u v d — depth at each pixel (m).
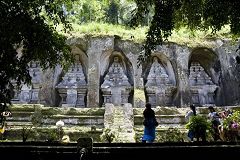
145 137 12.09
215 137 14.02
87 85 28.64
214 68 30.62
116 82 29.52
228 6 10.25
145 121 12.31
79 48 29.64
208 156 7.23
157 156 7.23
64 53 10.88
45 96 27.31
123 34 30.11
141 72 28.86
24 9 9.25
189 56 29.69
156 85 29.48
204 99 29.83
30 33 9.40
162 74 30.03
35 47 9.72
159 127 20.02
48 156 7.12
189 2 11.77
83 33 29.48
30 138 17.44
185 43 29.86
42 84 27.59
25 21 9.16
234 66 28.86
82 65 30.36
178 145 7.77
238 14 10.26
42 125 20.78
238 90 28.12
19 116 21.31
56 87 28.86
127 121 20.45
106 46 29.11
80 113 21.67
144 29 31.09
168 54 29.67
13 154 7.18
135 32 30.56
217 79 30.38
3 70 8.54
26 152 7.18
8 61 8.58
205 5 11.19
